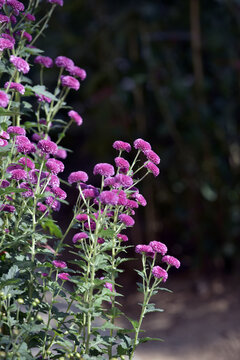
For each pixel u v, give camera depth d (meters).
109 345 2.42
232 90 7.18
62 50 7.39
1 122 2.45
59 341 2.34
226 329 5.38
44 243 2.60
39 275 2.34
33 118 5.57
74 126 7.64
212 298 6.30
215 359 4.88
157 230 7.42
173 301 6.35
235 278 6.71
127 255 7.23
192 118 7.05
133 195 2.55
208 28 7.12
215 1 7.16
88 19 7.54
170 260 2.44
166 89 7.12
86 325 2.41
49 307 2.32
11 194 2.56
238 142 7.19
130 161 7.35
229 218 7.07
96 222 2.31
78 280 2.37
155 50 7.18
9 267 2.40
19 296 2.34
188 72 7.27
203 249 7.04
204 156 7.10
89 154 8.56
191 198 7.21
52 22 7.37
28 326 2.15
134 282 7.01
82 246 2.39
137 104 7.30
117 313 2.41
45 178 2.38
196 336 5.34
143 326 5.73
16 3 2.68
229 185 7.12
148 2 7.29
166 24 7.26
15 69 2.53
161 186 7.31
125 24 7.27
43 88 2.75
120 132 7.27
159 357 4.88
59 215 8.20
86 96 7.43
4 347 2.30
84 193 2.41
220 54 7.10
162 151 7.27
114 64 7.31
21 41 2.79
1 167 2.45
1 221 2.37
